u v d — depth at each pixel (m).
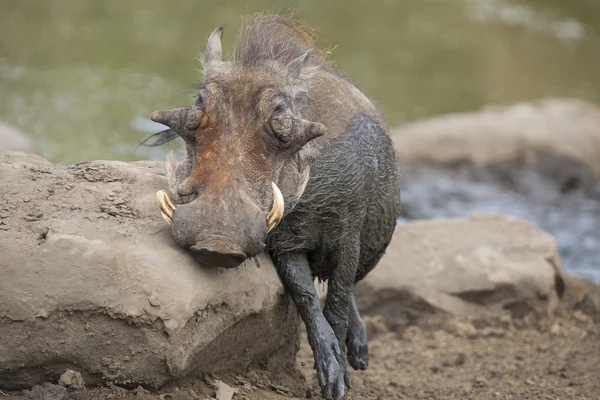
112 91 54.81
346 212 18.88
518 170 51.16
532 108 59.47
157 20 71.88
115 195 17.05
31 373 15.55
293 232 18.52
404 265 30.17
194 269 16.05
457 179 49.66
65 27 67.88
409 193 47.12
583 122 57.25
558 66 78.44
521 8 96.00
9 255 15.23
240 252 14.98
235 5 77.69
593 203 49.44
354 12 84.81
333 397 18.45
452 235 31.52
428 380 24.50
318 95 19.02
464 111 61.84
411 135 52.50
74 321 15.30
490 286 29.59
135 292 15.39
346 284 19.44
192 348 16.09
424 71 70.56
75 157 43.81
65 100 52.44
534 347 27.30
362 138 19.27
